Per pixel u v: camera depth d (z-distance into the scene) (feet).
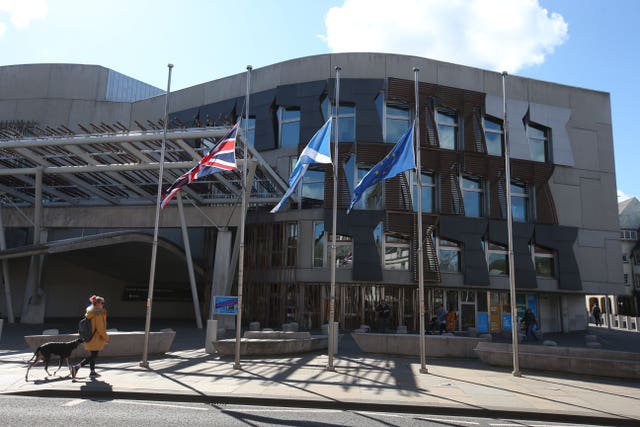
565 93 108.27
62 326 84.43
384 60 97.60
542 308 101.24
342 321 89.51
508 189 45.68
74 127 117.60
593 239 103.86
